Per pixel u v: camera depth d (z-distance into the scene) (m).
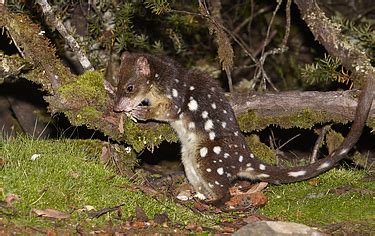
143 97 8.73
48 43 8.61
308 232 6.79
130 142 8.78
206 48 14.33
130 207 7.51
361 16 15.43
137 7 11.98
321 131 9.73
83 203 7.40
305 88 14.72
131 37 11.80
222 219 7.76
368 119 9.05
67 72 8.67
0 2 8.57
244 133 9.67
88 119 8.52
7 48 11.69
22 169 7.74
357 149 10.87
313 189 8.98
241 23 15.88
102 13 12.05
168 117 8.73
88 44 11.75
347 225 7.54
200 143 8.67
